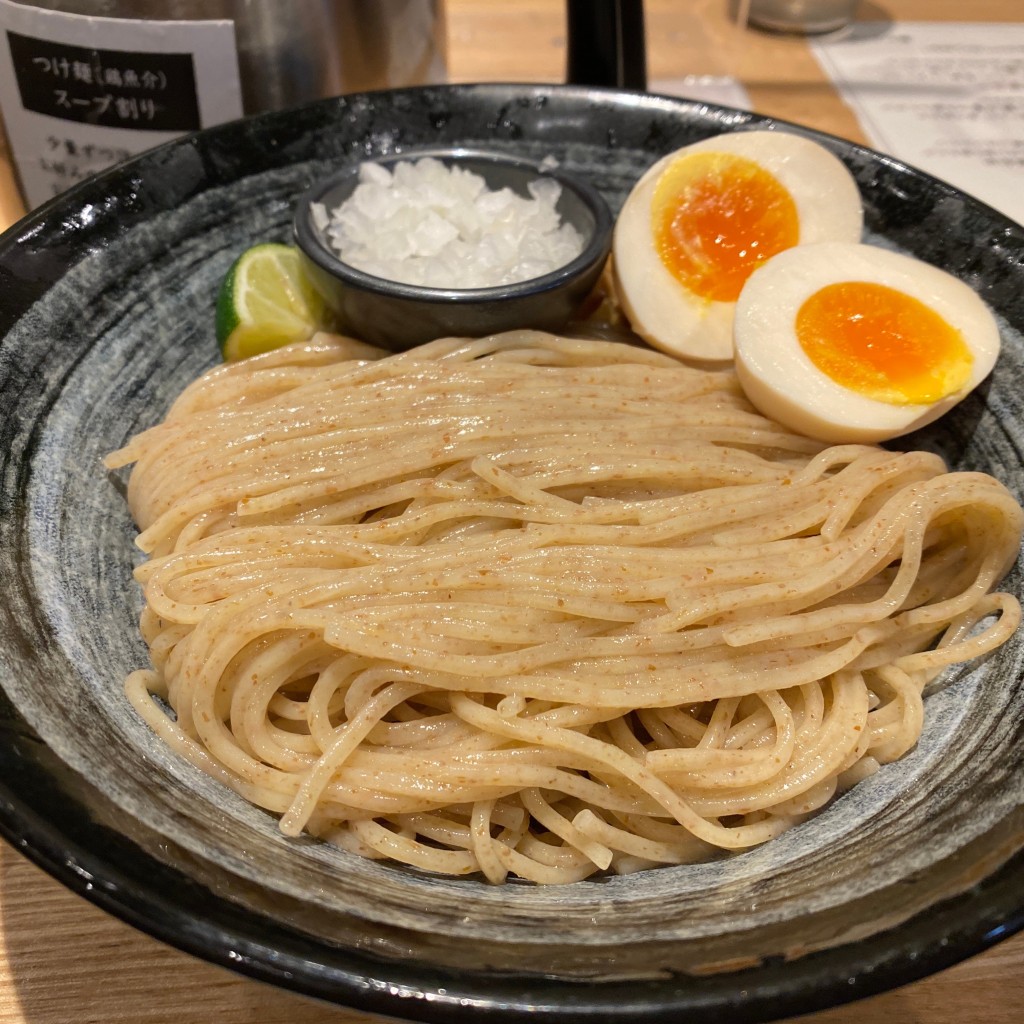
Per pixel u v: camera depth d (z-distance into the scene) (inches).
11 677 6.1
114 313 8.9
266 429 8.2
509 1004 5.0
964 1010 6.7
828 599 7.9
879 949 5.3
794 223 9.8
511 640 7.2
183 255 9.6
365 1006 5.1
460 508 7.8
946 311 8.8
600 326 10.0
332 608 7.2
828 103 15.3
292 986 5.1
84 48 10.2
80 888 5.3
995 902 5.5
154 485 8.2
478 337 9.2
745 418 8.8
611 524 7.9
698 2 17.7
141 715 7.0
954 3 18.4
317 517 7.9
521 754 7.1
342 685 7.5
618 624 7.5
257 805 6.9
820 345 8.7
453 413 8.3
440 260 9.3
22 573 7.1
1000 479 8.5
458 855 7.0
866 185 10.1
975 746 7.0
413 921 5.7
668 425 8.5
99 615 7.5
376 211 9.5
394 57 11.8
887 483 8.2
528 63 15.9
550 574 7.5
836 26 17.0
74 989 6.5
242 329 9.3
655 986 5.2
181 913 5.3
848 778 7.4
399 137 10.7
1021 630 7.7
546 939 5.7
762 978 5.2
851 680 7.6
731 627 7.3
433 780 7.0
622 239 9.7
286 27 10.6
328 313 9.8
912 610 7.9
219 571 7.4
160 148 9.6
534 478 7.9
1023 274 9.1
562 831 7.0
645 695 7.0
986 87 15.9
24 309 8.3
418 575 7.3
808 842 6.9
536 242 9.5
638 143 10.8
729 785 7.0
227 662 7.1
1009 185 13.6
